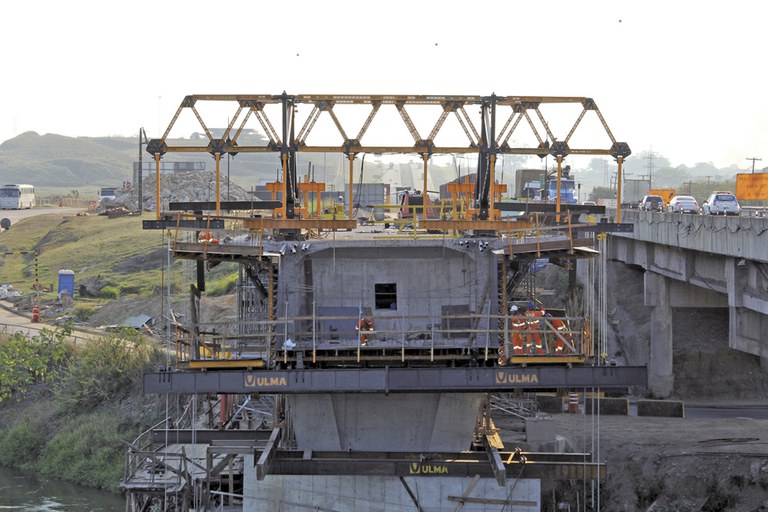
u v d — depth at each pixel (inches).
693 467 1780.3
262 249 1432.1
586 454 1494.8
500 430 1937.7
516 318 1384.1
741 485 1739.7
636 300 2883.9
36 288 4274.1
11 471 2485.2
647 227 2433.6
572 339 1451.8
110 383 2699.3
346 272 1460.4
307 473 1428.4
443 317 1365.7
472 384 1355.8
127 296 3946.9
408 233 1774.1
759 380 2498.8
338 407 1553.9
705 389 2488.9
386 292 1464.1
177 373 1342.3
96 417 2588.6
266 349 1440.7
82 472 2384.4
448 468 1440.7
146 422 2502.5
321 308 1454.2
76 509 2143.2
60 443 2516.0
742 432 1984.5
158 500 1782.7
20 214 7076.8
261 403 2118.6
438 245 1444.4
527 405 2180.1
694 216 2097.7
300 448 1551.4
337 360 1417.3
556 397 2233.0
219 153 1526.8
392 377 1353.3
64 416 2672.2
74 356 2886.3
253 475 1573.6
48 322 3565.5
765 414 2253.9
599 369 1355.8
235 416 2012.8
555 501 1803.6
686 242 2145.7
